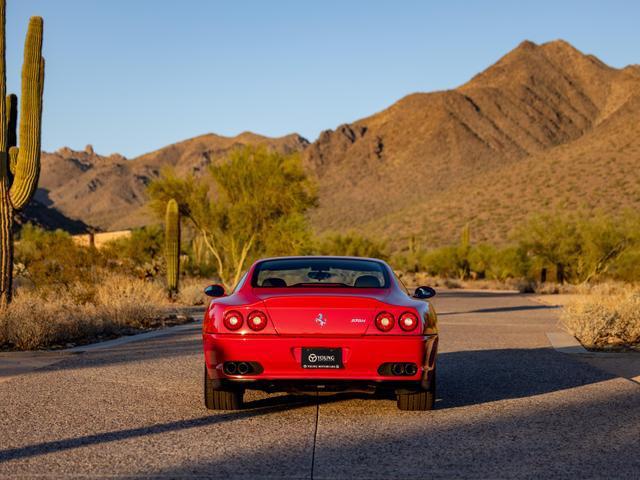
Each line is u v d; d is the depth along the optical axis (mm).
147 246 34438
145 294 20406
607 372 9406
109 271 22297
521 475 4941
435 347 6562
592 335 12617
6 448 5578
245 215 27891
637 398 7598
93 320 13945
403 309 6316
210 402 6875
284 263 7469
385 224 107938
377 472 5004
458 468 5094
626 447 5629
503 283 50125
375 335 6258
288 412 6895
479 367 9852
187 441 5805
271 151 28922
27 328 11688
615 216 76812
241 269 28750
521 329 15648
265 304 6336
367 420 6551
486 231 87562
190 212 29031
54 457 5336
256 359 6277
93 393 7773
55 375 8938
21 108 13391
